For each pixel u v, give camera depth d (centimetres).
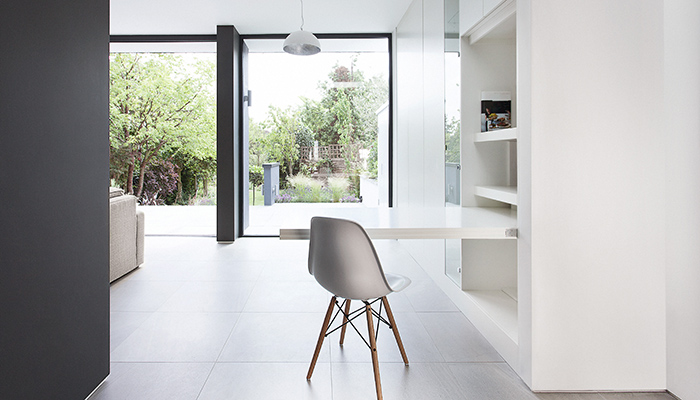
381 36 577
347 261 182
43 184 157
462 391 197
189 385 201
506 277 308
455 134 317
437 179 365
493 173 304
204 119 664
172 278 386
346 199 594
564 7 191
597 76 192
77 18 178
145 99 656
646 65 193
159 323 279
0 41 134
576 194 194
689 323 184
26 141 147
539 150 192
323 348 242
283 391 196
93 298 194
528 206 196
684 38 183
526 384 203
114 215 371
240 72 577
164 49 613
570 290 196
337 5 473
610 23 192
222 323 278
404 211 278
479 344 249
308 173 592
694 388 182
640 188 194
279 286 361
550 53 191
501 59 302
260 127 588
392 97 582
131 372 213
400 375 212
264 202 591
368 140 593
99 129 199
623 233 195
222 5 472
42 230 156
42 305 157
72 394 176
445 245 346
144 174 657
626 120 193
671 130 191
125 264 391
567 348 196
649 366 197
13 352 141
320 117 592
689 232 183
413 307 312
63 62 168
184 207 657
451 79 326
